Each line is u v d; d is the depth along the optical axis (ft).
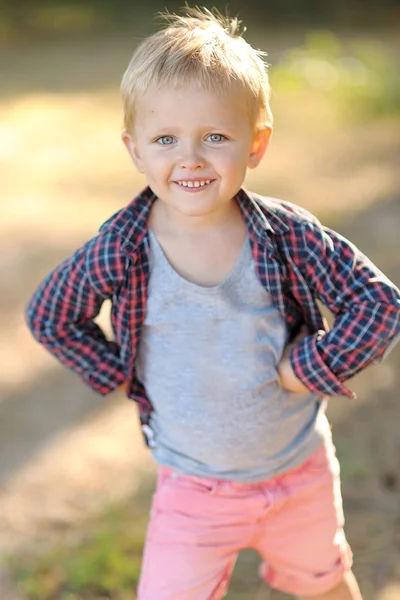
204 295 6.81
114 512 10.76
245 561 9.93
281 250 6.93
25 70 43.27
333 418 12.71
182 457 7.29
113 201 23.26
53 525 10.60
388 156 26.96
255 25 56.18
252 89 6.64
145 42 6.91
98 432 12.76
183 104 6.40
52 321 7.43
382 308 6.83
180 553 7.17
